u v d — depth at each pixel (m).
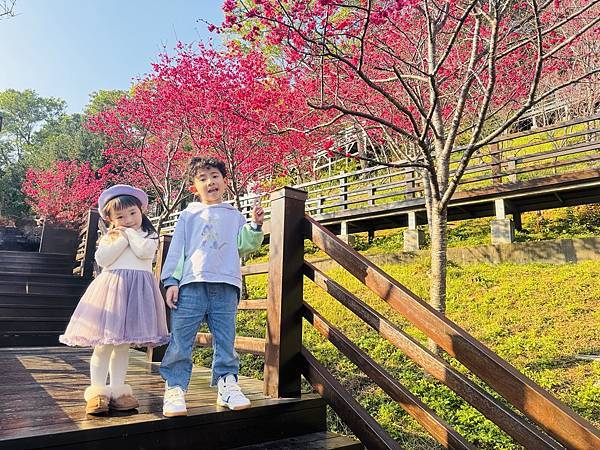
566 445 1.30
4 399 2.25
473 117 7.77
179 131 10.36
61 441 1.61
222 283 2.18
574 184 6.99
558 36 5.93
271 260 2.66
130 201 2.35
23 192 19.84
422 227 10.08
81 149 19.22
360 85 7.06
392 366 4.70
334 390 2.27
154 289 2.24
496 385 1.51
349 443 2.17
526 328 5.35
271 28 4.58
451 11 5.84
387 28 6.42
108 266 2.18
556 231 8.26
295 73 6.82
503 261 7.48
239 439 2.06
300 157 9.77
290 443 2.14
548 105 11.48
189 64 8.12
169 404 1.90
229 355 2.19
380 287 2.04
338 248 2.34
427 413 1.87
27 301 6.04
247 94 7.10
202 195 2.43
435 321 1.76
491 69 4.34
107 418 1.86
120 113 10.75
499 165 8.19
